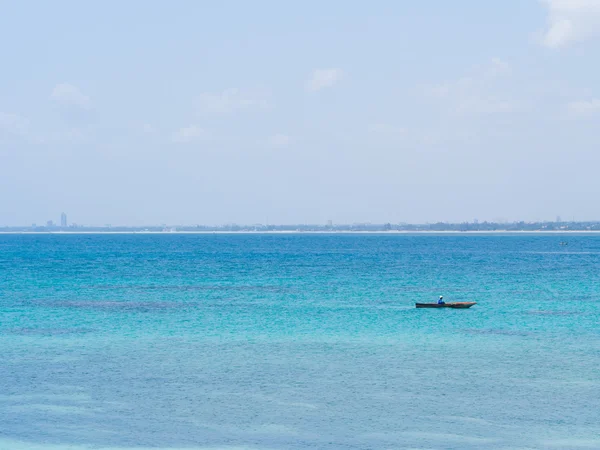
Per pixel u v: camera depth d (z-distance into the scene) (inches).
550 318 2468.0
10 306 2819.9
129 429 1191.6
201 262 6166.3
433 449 1101.1
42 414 1270.9
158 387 1446.9
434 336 2070.6
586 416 1250.6
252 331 2171.5
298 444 1124.5
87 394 1397.6
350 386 1451.8
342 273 4763.8
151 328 2228.1
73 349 1859.0
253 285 3826.3
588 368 1611.7
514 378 1515.7
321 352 1811.0
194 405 1323.8
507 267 5413.4
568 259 6673.2
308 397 1374.3
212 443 1129.4
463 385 1456.7
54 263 5959.6
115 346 1902.1
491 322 2369.6
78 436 1159.6
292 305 2864.2
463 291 3479.3
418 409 1295.5
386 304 2910.9
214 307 2790.4
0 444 1123.3
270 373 1566.2
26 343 1950.1
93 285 3811.5
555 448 1101.1
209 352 1814.7
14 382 1488.7
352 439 1145.4
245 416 1258.0
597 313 2603.3
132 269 5191.9
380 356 1756.9
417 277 4407.0
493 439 1140.5
